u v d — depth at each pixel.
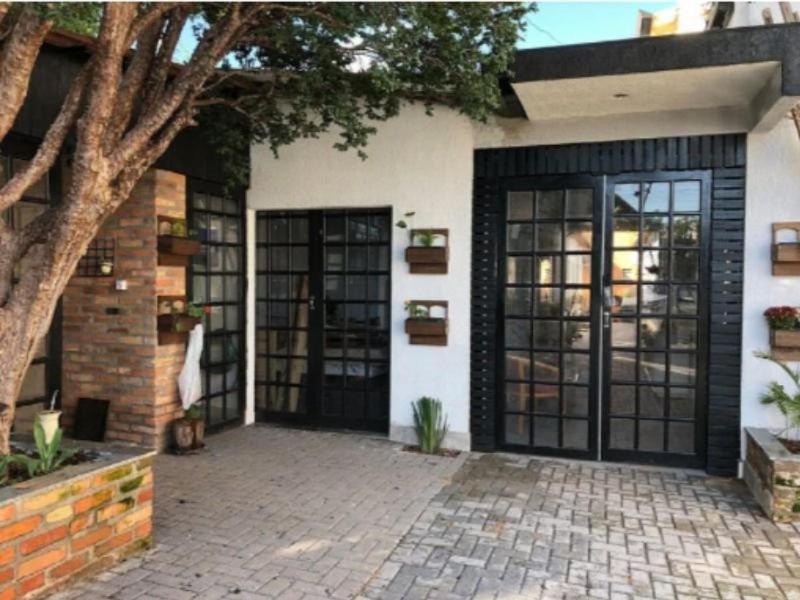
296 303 6.23
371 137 5.74
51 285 3.18
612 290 5.18
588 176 5.20
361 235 5.97
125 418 5.25
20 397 4.92
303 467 4.95
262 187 6.14
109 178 3.13
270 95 4.38
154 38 3.34
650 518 4.00
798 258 4.59
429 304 5.57
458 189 5.49
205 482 4.55
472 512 4.06
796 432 4.63
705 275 4.94
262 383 6.37
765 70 4.01
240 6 3.43
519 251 5.40
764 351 4.77
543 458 5.31
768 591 3.08
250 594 2.96
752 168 4.77
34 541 2.76
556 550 3.52
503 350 5.45
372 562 3.33
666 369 5.06
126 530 3.27
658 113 4.96
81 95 3.17
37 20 2.82
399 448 5.51
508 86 4.66
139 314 5.18
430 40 3.90
